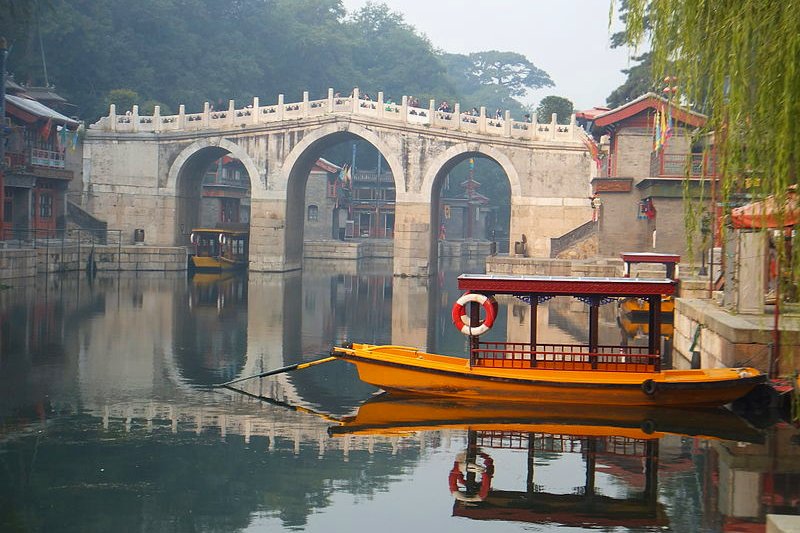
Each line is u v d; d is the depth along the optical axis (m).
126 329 31.95
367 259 83.81
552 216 56.31
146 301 40.84
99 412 19.95
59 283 47.00
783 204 11.09
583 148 55.78
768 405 20.31
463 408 20.84
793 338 20.30
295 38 93.00
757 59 11.08
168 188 60.22
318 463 16.52
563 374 20.81
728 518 13.81
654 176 43.28
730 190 12.15
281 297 45.12
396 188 57.56
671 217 41.50
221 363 26.19
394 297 46.72
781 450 17.48
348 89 96.19
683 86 12.55
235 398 21.72
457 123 56.66
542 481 15.57
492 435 18.52
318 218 82.50
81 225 59.03
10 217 50.38
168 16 81.12
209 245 61.56
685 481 15.59
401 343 30.56
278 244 59.34
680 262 41.03
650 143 46.12
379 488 15.17
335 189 83.69
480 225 104.38
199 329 32.75
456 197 100.31
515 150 56.38
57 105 62.69
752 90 11.27
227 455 16.94
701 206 13.53
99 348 27.80
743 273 23.58
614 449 17.53
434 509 14.28
